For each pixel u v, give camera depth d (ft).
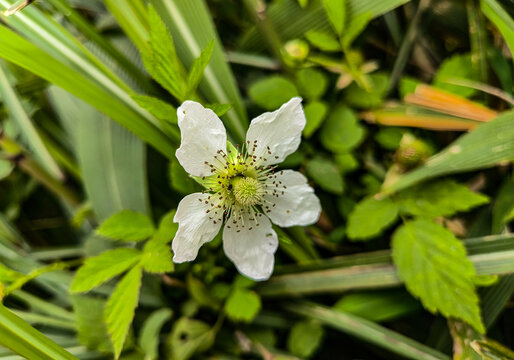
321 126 0.54
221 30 0.60
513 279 0.50
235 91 0.51
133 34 0.49
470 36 0.57
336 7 0.51
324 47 0.53
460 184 0.51
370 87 0.55
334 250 0.55
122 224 0.48
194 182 0.47
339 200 0.54
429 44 0.59
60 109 0.56
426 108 0.53
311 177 0.53
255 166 0.45
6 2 0.46
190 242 0.43
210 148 0.43
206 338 0.52
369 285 0.51
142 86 0.53
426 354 0.49
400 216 0.53
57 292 0.54
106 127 0.55
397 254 0.49
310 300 0.55
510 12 0.52
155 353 0.50
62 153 0.58
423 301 0.48
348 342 0.55
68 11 0.49
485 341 0.48
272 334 0.54
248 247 0.45
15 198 0.60
